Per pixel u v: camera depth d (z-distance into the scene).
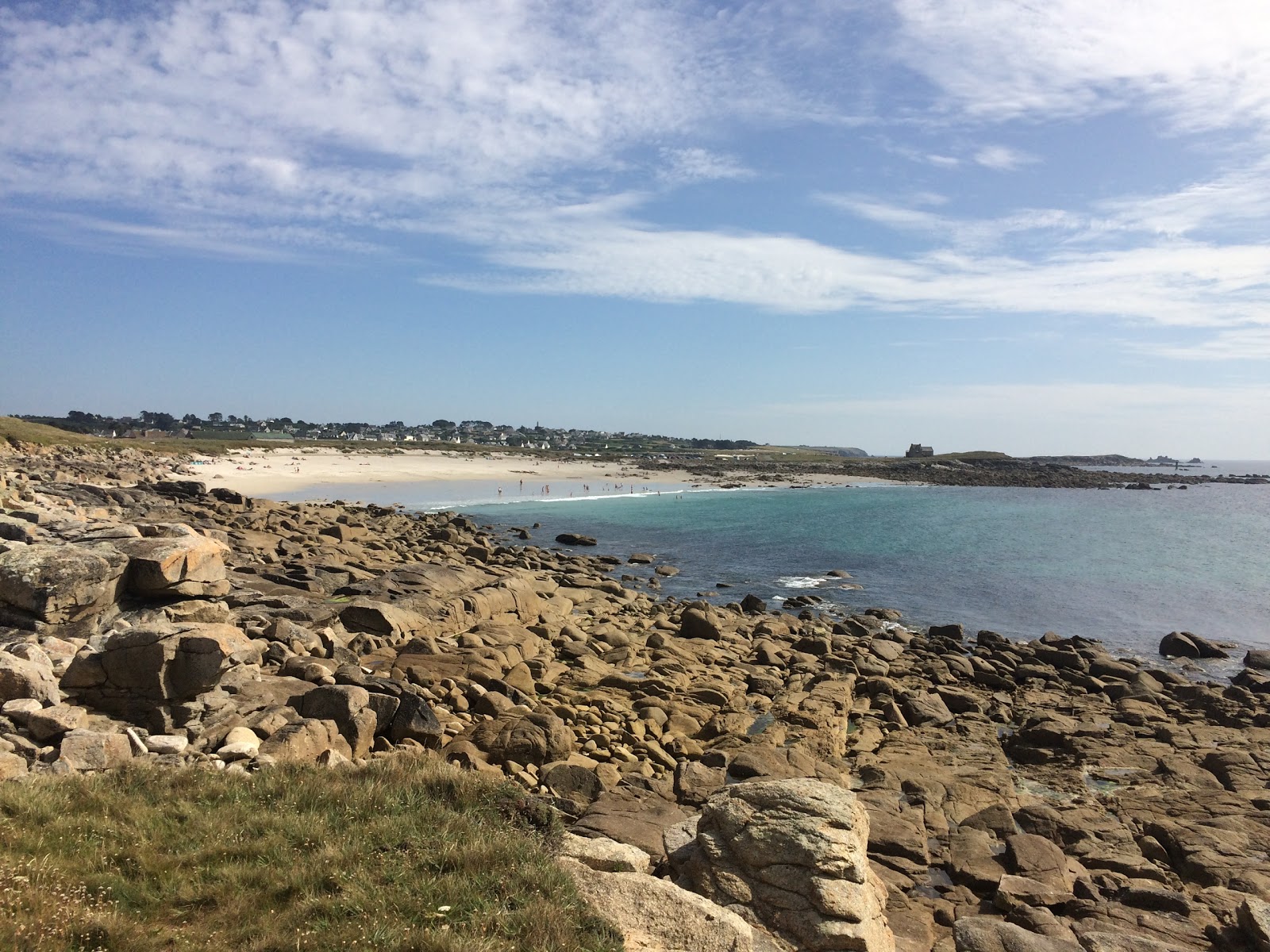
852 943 8.92
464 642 27.97
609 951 8.21
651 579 53.38
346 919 8.23
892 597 49.81
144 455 107.12
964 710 27.48
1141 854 16.61
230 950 7.72
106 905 8.12
